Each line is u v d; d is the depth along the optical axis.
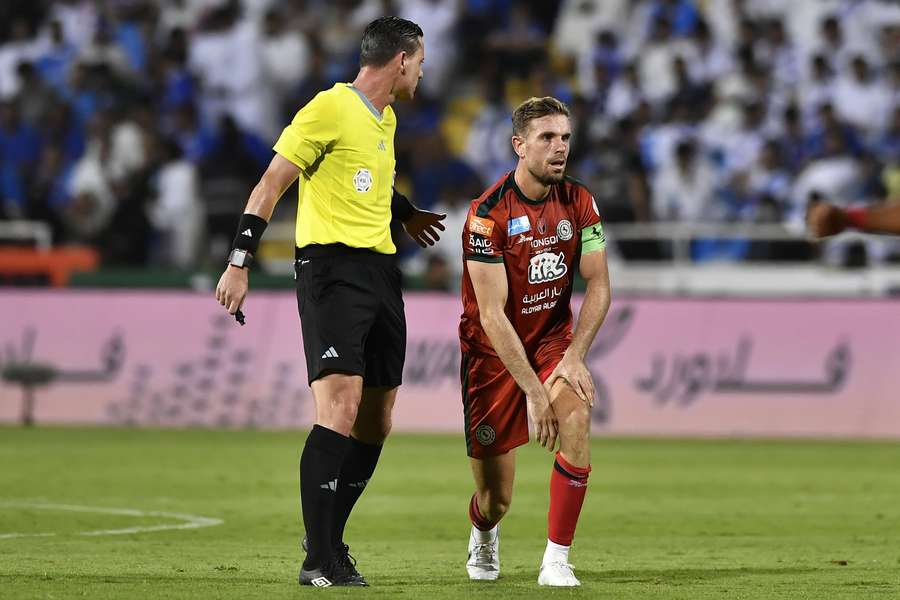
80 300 64.25
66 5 88.25
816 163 70.56
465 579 23.42
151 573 23.44
